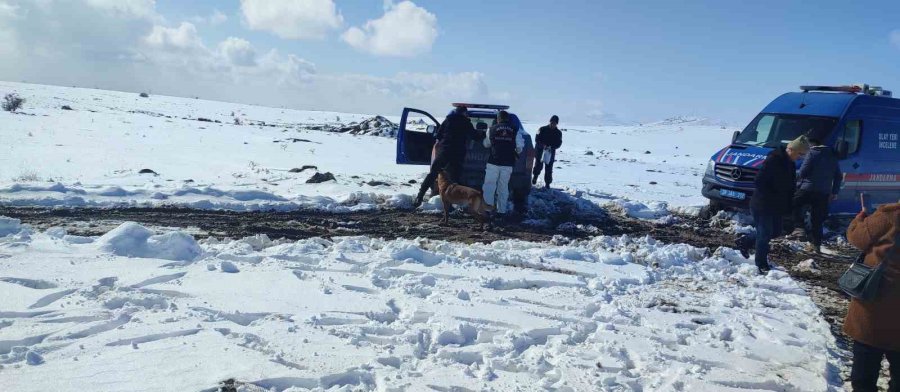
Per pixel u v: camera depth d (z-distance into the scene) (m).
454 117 10.38
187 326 4.27
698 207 12.31
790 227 9.89
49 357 3.69
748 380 4.03
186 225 8.27
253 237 7.11
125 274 5.39
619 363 4.15
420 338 4.38
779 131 11.23
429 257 6.68
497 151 9.98
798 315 5.65
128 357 3.73
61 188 9.96
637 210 12.24
